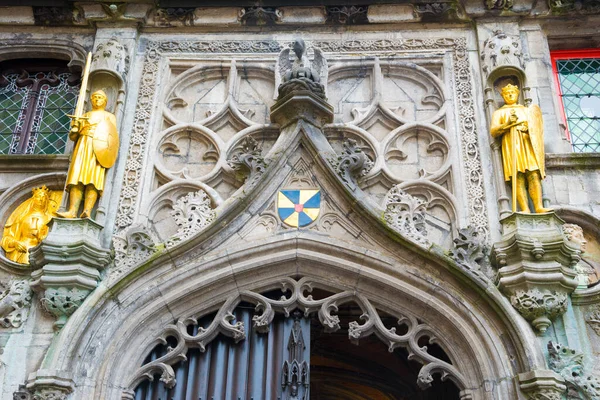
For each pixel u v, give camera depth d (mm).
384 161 8367
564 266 7348
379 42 9227
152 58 9180
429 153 8508
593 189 8109
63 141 9078
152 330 7453
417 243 7520
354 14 9312
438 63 9055
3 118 9281
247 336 7594
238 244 7707
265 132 8617
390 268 7539
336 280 7691
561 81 9219
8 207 8242
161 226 8094
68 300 7250
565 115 8977
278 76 8930
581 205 8016
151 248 7633
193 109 8938
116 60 8836
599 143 8773
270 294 7812
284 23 9367
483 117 8531
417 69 9016
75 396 6879
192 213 7887
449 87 8836
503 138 8148
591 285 7602
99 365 7098
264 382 7383
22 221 8141
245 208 7852
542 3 9281
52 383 6727
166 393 7355
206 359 7480
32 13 9508
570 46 9422
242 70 9133
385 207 8008
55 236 7504
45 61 9641
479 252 7559
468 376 7164
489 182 8094
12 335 7281
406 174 8367
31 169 8500
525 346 6891
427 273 7512
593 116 8953
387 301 7574
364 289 7633
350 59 9109
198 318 7617
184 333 7441
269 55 9203
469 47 9102
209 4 9406
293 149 8188
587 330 7254
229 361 7473
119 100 8648
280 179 8086
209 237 7688
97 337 7191
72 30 9531
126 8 9422
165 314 7492
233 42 9297
